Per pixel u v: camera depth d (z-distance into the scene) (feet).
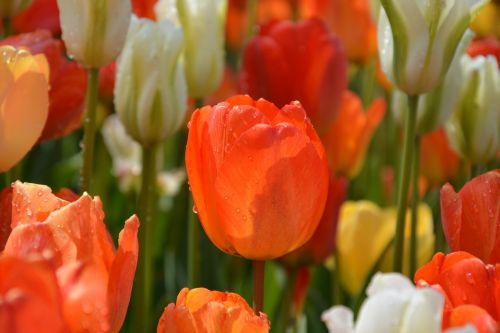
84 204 3.32
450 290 3.35
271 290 4.33
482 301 3.34
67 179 4.87
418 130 4.16
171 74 3.96
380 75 5.07
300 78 4.48
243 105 3.55
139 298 3.92
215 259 4.55
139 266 3.92
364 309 3.16
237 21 5.94
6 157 3.74
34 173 4.84
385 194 5.03
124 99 3.96
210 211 3.59
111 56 3.87
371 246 4.56
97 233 3.32
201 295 3.46
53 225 3.31
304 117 3.59
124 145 4.90
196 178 3.59
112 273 3.28
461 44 4.11
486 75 4.12
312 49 4.47
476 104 4.13
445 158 4.59
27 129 3.73
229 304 3.45
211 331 3.41
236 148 3.52
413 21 3.80
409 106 3.89
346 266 4.59
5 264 3.11
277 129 3.52
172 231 4.62
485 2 3.82
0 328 3.07
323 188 3.59
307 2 5.17
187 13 4.17
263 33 4.65
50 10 4.55
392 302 3.15
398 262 3.93
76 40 3.85
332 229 4.21
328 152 4.64
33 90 3.71
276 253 3.61
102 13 3.83
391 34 3.85
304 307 4.36
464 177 4.52
